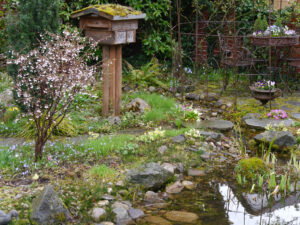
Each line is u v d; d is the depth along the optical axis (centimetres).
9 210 369
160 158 527
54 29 622
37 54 496
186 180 486
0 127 614
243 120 699
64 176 451
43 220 360
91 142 548
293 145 579
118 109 700
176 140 589
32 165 465
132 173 454
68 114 639
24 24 596
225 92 888
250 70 992
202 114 746
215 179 490
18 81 506
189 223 380
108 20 621
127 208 403
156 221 383
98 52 984
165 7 1037
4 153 485
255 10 1038
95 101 771
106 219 382
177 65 958
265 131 605
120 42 646
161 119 701
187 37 1131
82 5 974
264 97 746
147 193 436
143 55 1104
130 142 571
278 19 861
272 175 468
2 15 918
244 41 1012
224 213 404
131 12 645
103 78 679
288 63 872
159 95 838
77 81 470
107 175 461
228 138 624
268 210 416
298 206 427
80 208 395
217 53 1095
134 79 899
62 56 458
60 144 541
